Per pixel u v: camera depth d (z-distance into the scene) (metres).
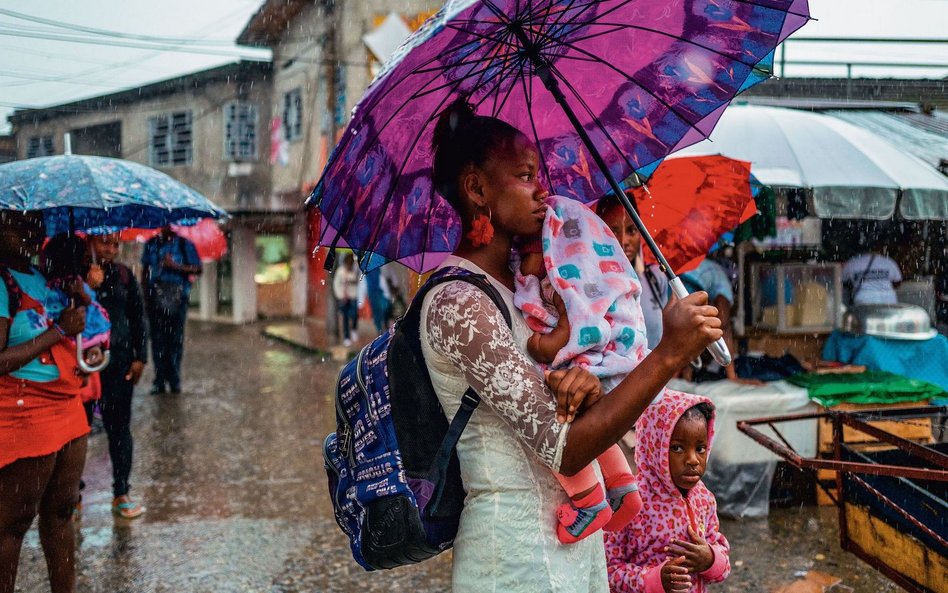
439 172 1.78
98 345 3.49
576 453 1.47
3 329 3.11
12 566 3.24
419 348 1.70
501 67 1.91
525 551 1.62
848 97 9.70
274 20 19.80
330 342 14.88
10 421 3.14
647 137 2.13
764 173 4.96
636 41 1.95
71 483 3.46
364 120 1.62
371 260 2.04
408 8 15.37
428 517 1.70
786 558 4.37
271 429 7.94
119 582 4.25
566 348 1.56
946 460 2.96
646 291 4.31
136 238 9.56
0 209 3.29
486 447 1.65
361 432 1.76
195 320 22.67
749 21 1.89
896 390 4.93
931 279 7.27
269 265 21.97
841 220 7.43
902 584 3.12
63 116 24.59
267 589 4.16
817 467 2.89
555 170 2.19
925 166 5.38
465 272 1.67
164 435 7.72
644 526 2.61
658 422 2.56
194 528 5.07
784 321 6.29
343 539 4.86
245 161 21.75
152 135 23.20
